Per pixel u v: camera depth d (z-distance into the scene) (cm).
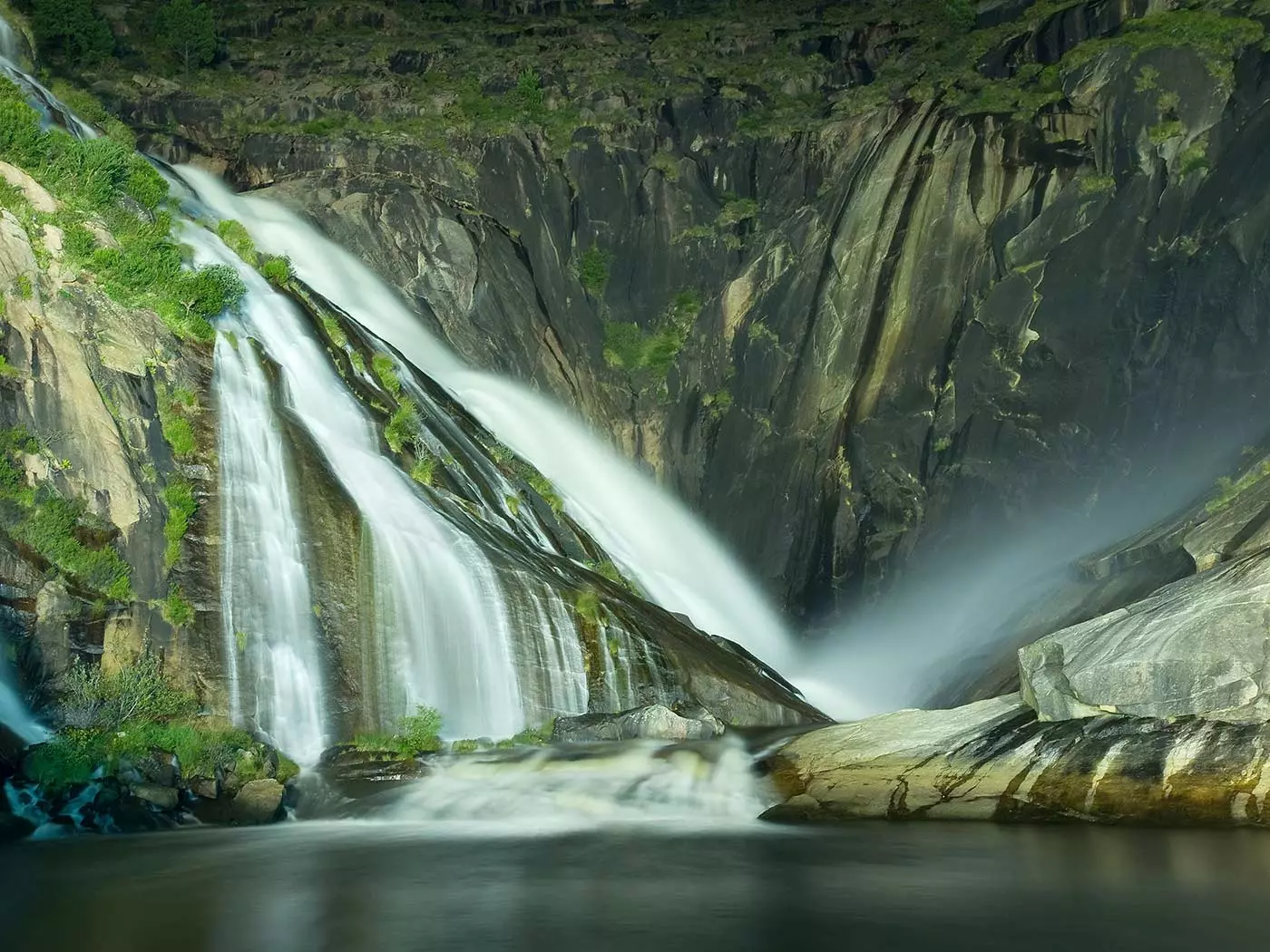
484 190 6131
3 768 2636
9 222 3322
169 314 3603
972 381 5262
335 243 5553
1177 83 5203
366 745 3238
